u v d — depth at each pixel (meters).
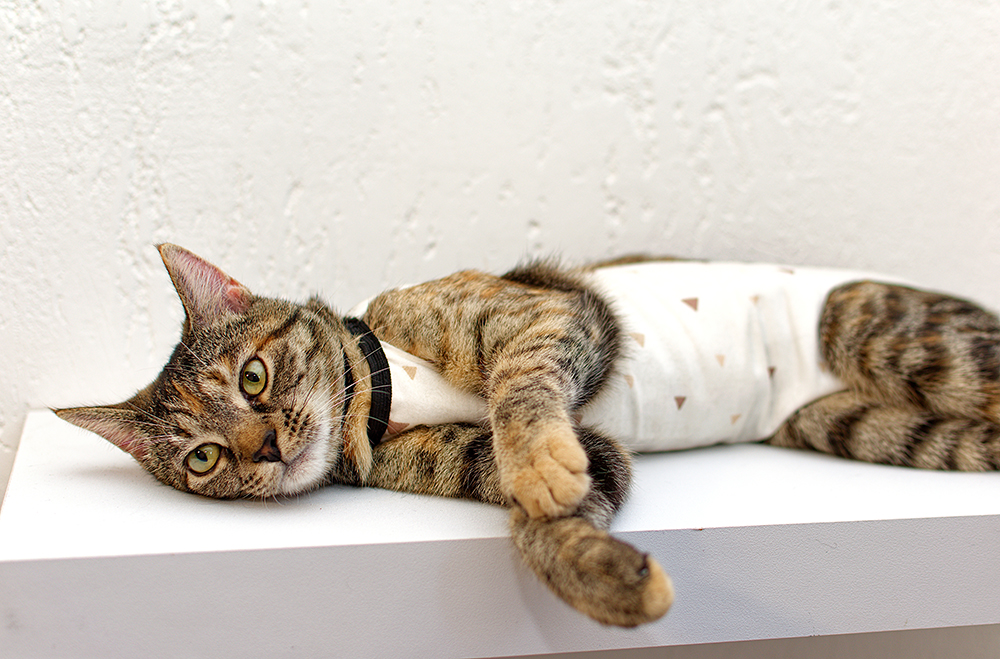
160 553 1.00
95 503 1.23
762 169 2.02
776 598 1.12
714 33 1.94
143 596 1.01
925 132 2.03
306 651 1.05
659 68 1.94
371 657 1.06
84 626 1.00
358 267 1.93
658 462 1.50
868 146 2.03
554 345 1.25
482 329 1.33
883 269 2.10
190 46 1.77
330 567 1.03
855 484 1.33
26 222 1.78
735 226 2.05
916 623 1.16
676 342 1.46
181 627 1.02
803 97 1.99
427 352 1.36
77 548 1.01
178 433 1.25
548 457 1.02
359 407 1.33
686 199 2.02
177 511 1.19
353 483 1.35
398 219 1.93
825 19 1.95
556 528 0.99
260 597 1.03
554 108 1.93
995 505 1.20
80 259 1.82
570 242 2.00
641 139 1.98
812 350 1.58
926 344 1.48
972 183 2.06
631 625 0.90
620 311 1.48
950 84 2.01
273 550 1.02
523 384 1.17
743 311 1.53
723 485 1.32
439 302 1.39
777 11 1.94
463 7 1.86
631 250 2.03
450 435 1.31
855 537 1.13
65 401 1.88
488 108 1.91
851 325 1.56
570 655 1.38
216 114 1.81
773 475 1.39
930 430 1.47
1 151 1.74
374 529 1.10
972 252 2.11
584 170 1.97
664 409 1.46
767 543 1.11
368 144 1.89
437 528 1.10
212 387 1.24
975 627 1.47
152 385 1.39
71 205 1.79
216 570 1.01
